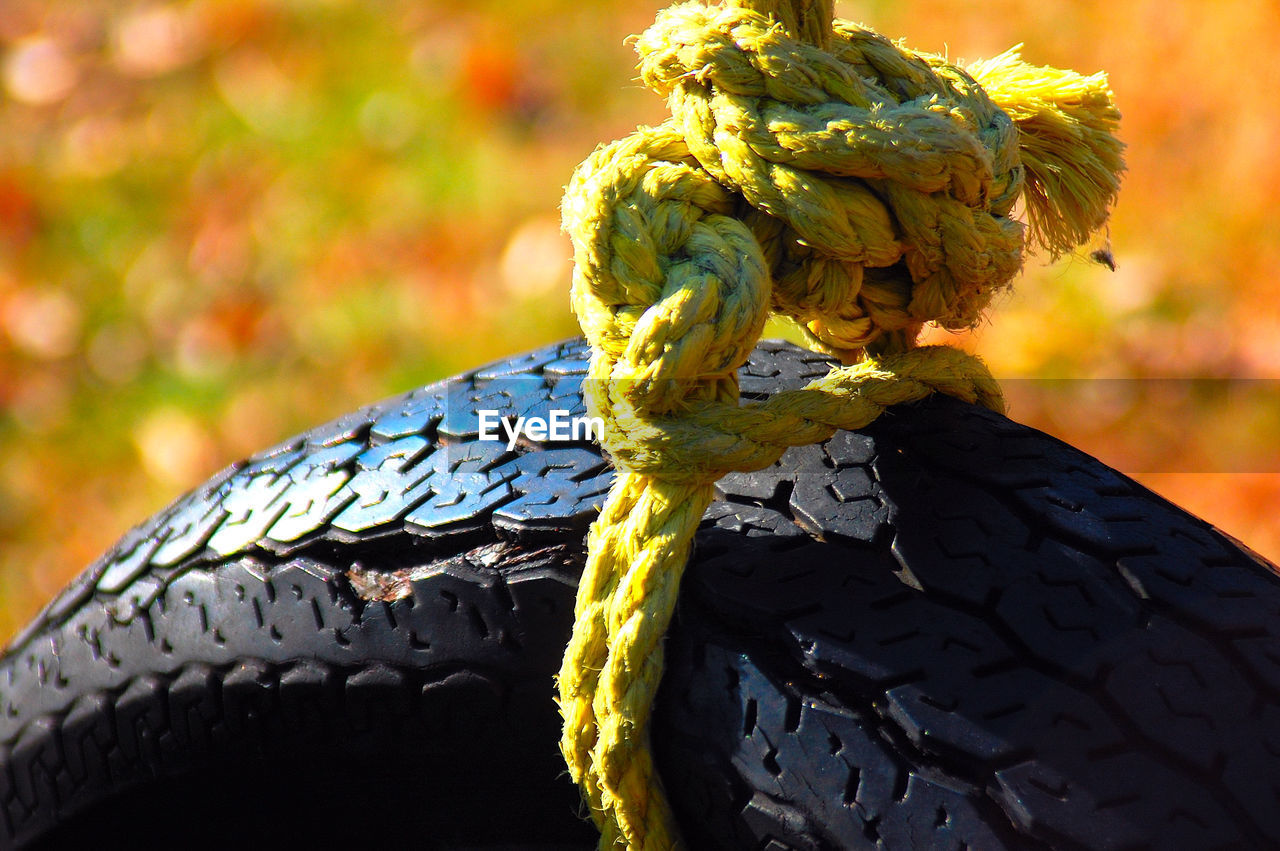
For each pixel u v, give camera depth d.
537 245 2.21
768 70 0.89
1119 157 0.93
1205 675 0.88
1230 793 0.87
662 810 0.89
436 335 2.12
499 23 2.78
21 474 2.01
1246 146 2.18
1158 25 2.44
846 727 0.88
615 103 2.54
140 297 2.30
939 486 0.92
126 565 0.98
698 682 0.89
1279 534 1.67
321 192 2.45
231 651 0.95
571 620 0.92
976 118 0.91
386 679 0.93
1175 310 1.98
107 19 2.99
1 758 0.99
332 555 0.95
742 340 0.89
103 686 0.97
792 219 0.89
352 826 0.96
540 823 0.95
